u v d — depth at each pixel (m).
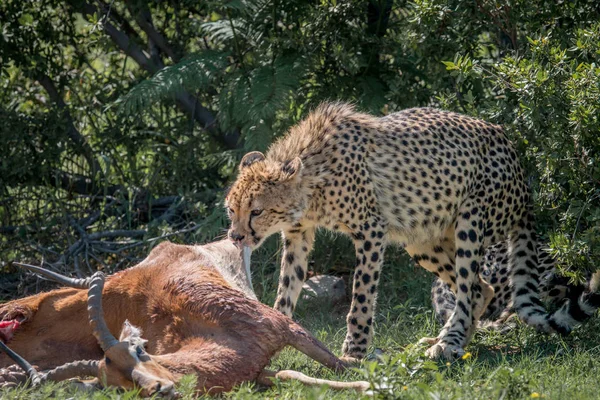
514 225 12.05
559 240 10.84
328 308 13.06
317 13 14.27
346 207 11.00
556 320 11.06
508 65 11.39
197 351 8.31
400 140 11.27
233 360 8.27
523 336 11.27
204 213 14.72
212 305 8.62
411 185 11.20
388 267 14.15
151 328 8.97
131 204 15.16
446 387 8.27
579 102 10.59
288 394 7.90
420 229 11.38
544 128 11.27
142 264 9.51
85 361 7.93
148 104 14.01
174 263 9.38
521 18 12.67
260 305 8.77
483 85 13.99
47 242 15.18
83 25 19.72
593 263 10.83
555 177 11.59
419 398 7.83
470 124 11.77
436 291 12.38
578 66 10.85
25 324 9.36
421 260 12.02
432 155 11.29
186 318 8.75
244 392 7.73
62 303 9.44
